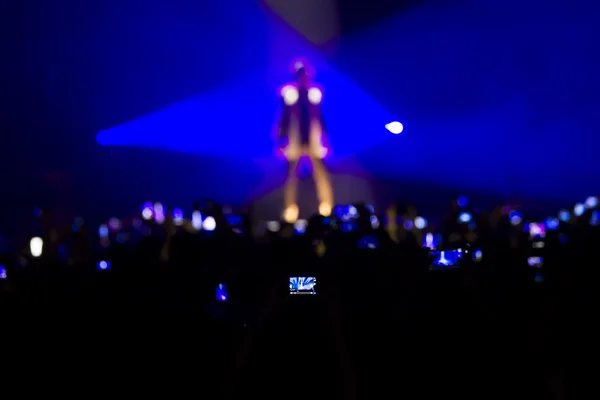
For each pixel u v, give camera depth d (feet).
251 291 22.47
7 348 21.89
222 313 22.62
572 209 31.63
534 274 23.16
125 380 19.93
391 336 21.61
